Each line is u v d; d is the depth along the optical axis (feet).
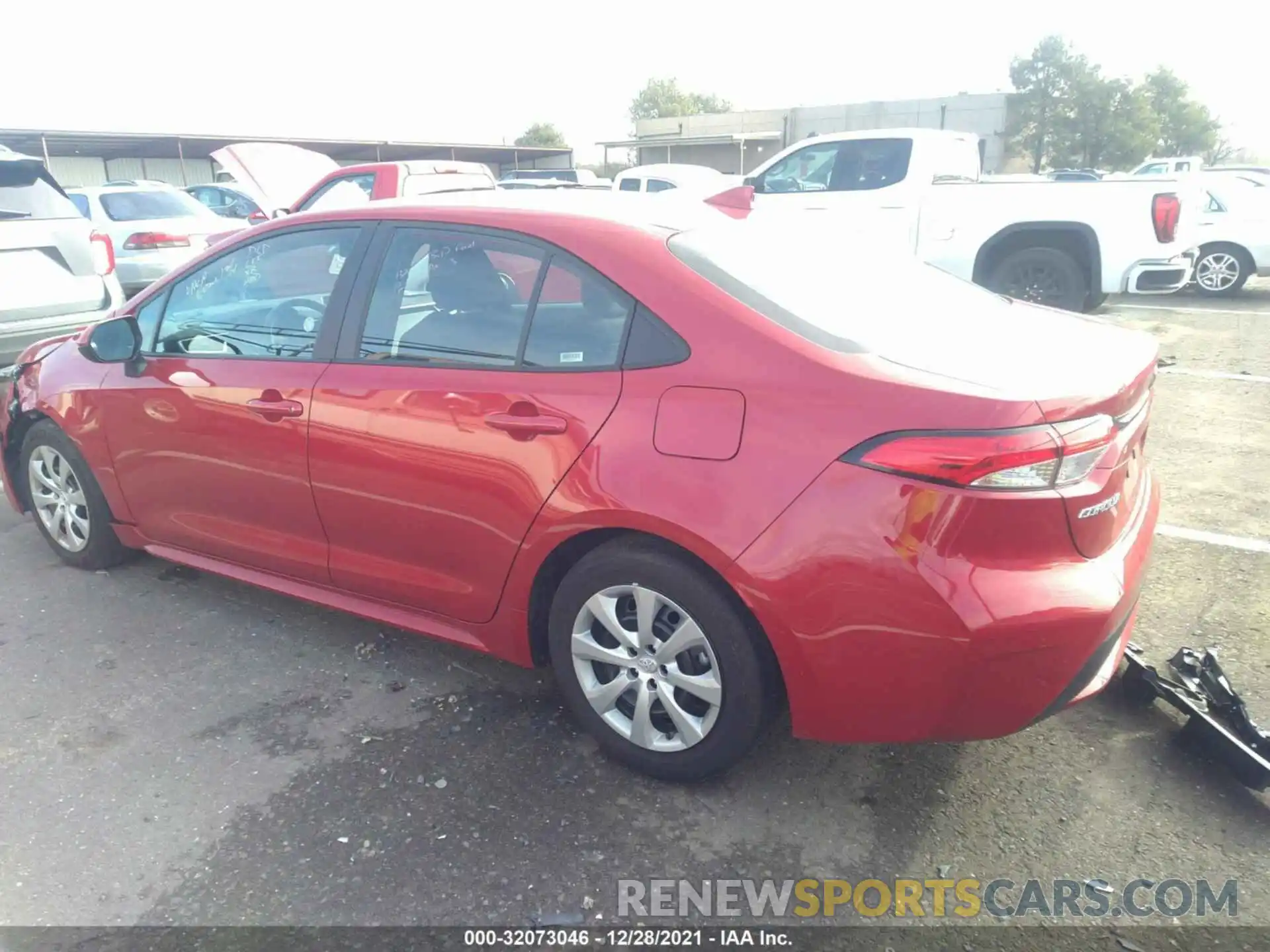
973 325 9.35
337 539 10.83
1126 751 9.56
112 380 12.62
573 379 8.87
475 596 9.84
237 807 8.95
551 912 7.69
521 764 9.52
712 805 8.91
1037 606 7.27
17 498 14.82
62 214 21.76
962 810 8.80
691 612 8.38
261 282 11.38
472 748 9.80
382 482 10.05
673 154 189.47
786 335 8.16
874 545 7.40
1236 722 9.45
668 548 8.48
